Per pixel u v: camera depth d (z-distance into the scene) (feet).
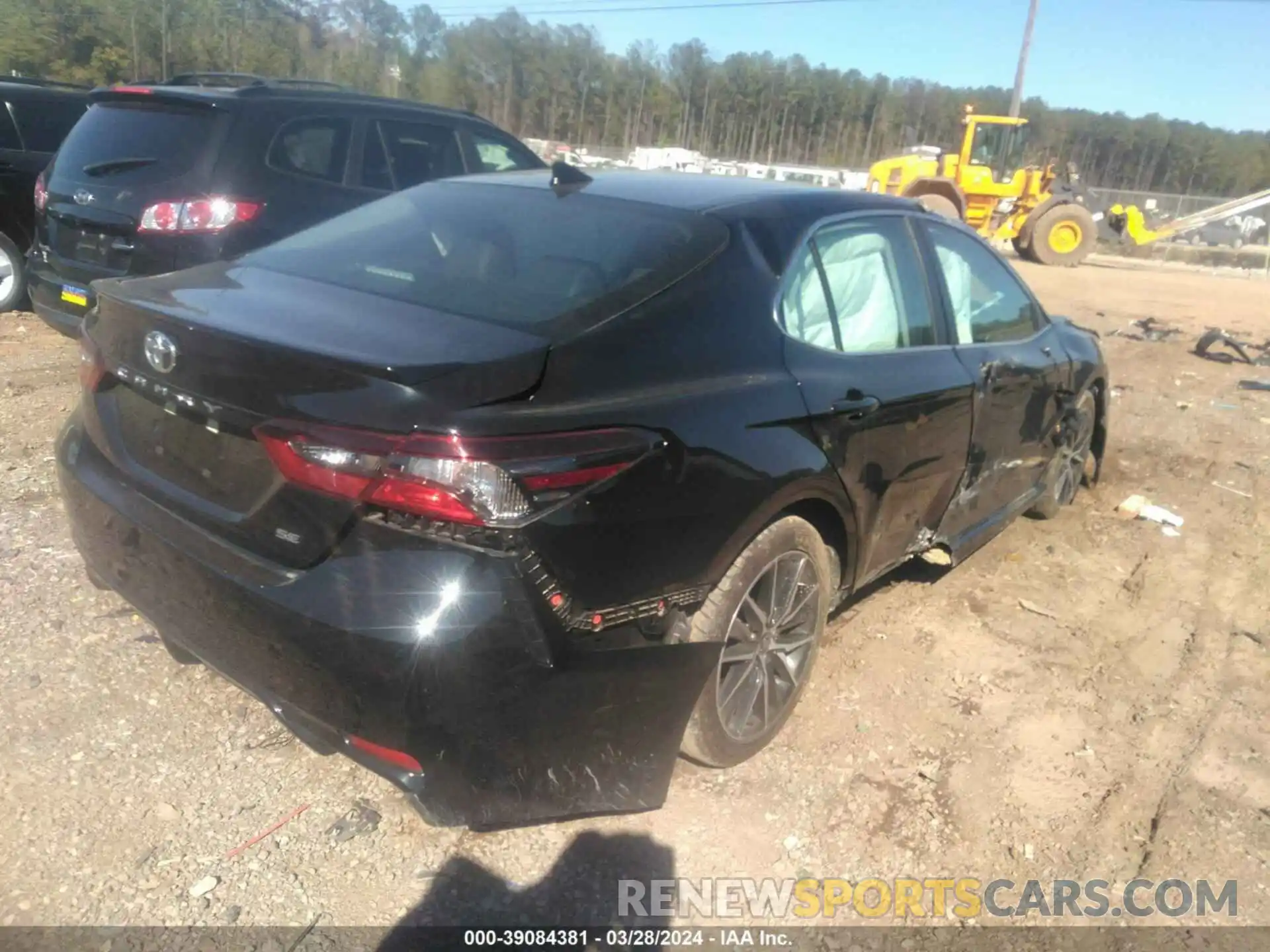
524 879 8.64
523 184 11.37
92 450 9.71
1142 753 10.95
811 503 10.09
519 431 7.32
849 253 11.28
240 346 7.80
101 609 12.04
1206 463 21.48
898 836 9.46
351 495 7.25
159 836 8.78
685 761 10.21
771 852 9.16
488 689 7.25
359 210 11.68
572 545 7.48
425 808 7.57
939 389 11.76
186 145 19.53
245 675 8.16
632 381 8.30
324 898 8.29
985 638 13.19
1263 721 11.74
